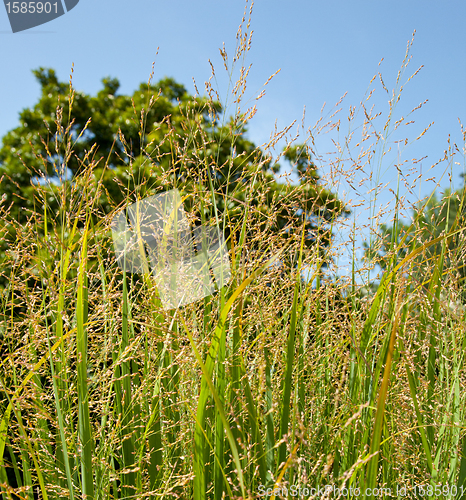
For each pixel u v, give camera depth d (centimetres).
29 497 116
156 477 121
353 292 167
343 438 134
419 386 152
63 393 131
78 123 671
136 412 132
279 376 148
